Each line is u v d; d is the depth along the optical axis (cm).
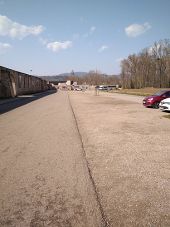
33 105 2595
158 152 757
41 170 618
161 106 1856
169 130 1100
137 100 3369
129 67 9525
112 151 776
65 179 558
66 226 378
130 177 563
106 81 13462
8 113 1836
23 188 512
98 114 1747
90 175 579
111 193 485
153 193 482
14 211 422
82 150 796
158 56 8294
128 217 400
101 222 387
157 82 8462
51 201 455
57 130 1147
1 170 621
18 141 932
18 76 4625
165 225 379
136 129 1131
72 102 3083
